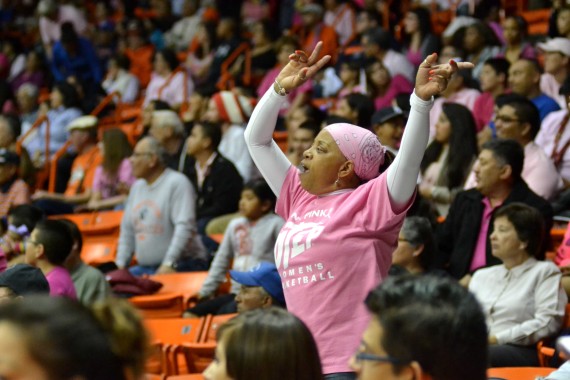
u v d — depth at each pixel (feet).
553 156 37.81
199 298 34.55
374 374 11.71
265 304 27.58
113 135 47.83
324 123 40.01
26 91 67.00
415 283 11.92
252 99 58.49
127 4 86.84
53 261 28.76
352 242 18.42
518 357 26.50
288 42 60.85
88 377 10.33
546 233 30.81
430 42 58.44
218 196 42.73
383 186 18.34
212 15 77.20
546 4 64.95
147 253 38.58
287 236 19.01
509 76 42.93
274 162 20.17
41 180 56.34
